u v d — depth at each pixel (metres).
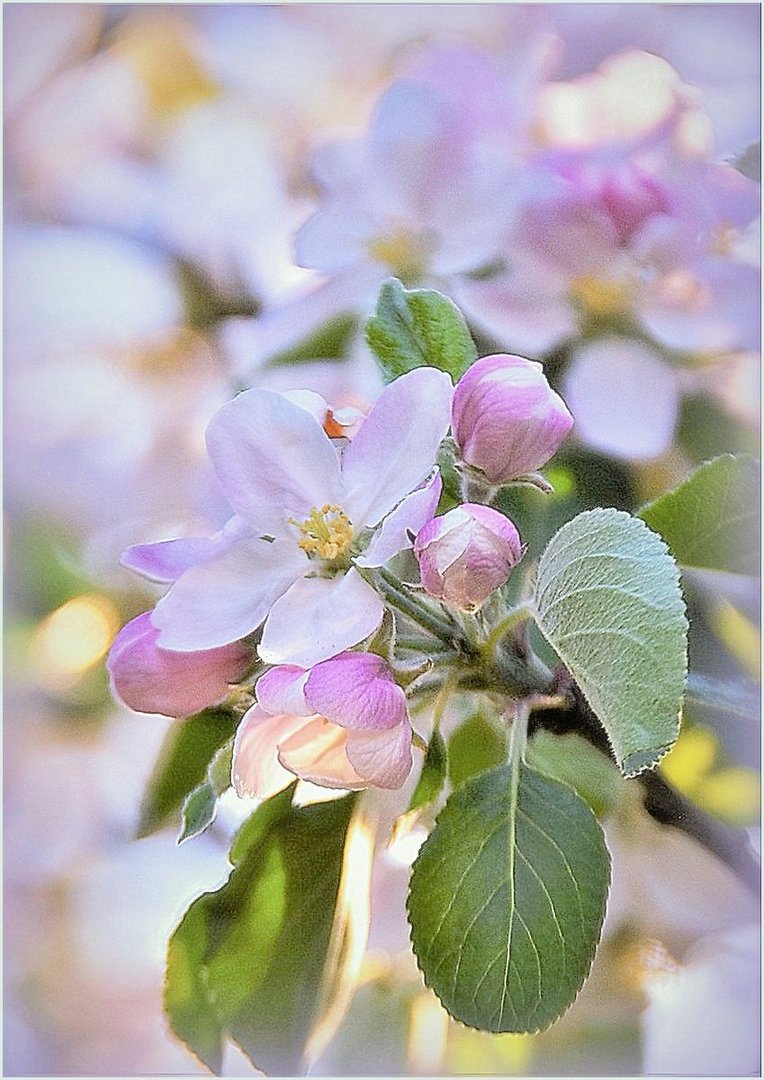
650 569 0.27
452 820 0.29
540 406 0.29
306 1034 0.30
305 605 0.28
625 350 0.31
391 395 0.29
